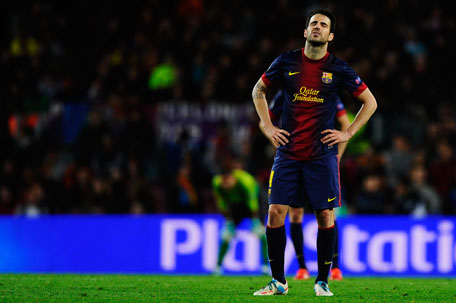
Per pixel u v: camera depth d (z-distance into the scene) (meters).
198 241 36.78
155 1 58.38
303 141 17.83
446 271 36.53
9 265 36.97
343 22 57.94
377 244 36.47
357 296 18.39
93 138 45.41
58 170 46.00
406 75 53.59
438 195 43.06
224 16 58.34
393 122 48.06
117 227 37.19
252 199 34.34
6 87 48.69
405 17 59.41
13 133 46.41
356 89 17.91
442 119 50.00
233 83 51.41
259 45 54.78
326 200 17.86
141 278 25.23
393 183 44.91
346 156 46.41
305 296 18.11
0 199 42.56
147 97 49.75
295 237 26.02
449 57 56.16
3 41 55.53
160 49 53.88
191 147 45.66
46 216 39.16
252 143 43.88
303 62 17.94
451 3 59.78
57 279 23.84
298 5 59.81
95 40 56.31
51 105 46.62
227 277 27.16
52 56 53.66
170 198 42.41
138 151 45.47
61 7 57.56
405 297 18.33
